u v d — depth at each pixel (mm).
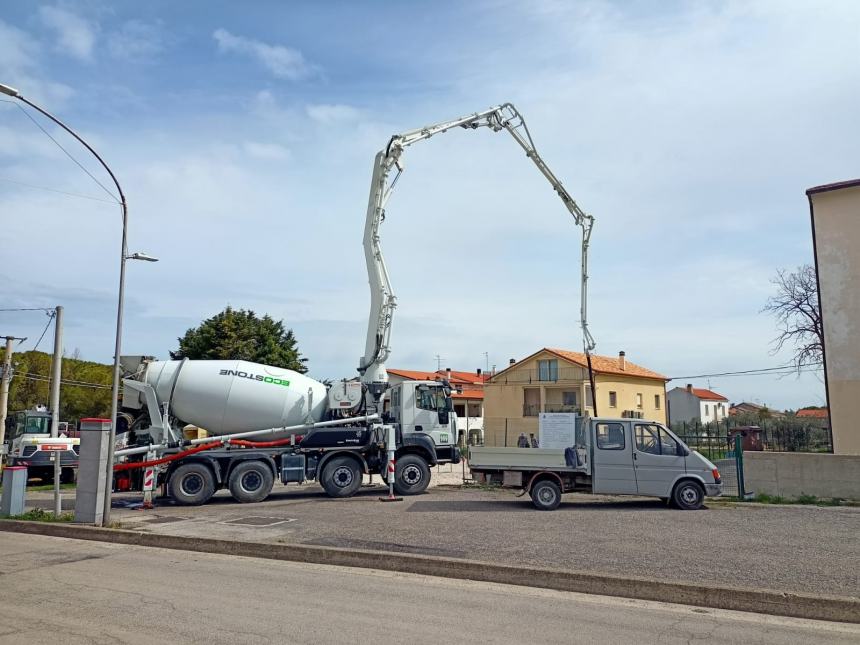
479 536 11172
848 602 6906
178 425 18359
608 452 15180
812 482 16109
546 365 47281
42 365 47188
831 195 22250
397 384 18797
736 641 6125
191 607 7070
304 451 17766
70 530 12484
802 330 35312
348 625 6441
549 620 6734
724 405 88688
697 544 10422
